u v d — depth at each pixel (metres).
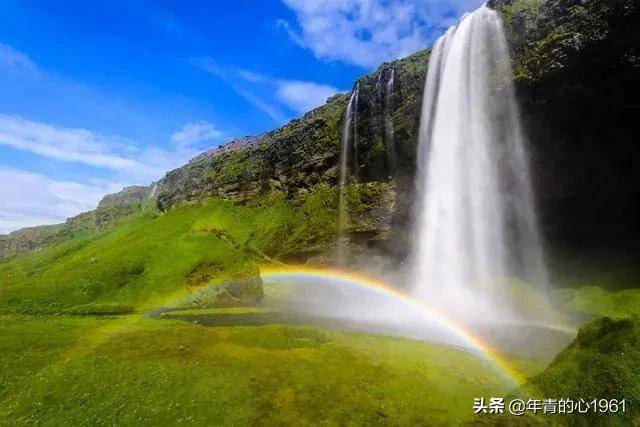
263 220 116.31
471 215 69.25
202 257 79.88
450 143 72.56
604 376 19.28
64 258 128.50
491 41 65.81
